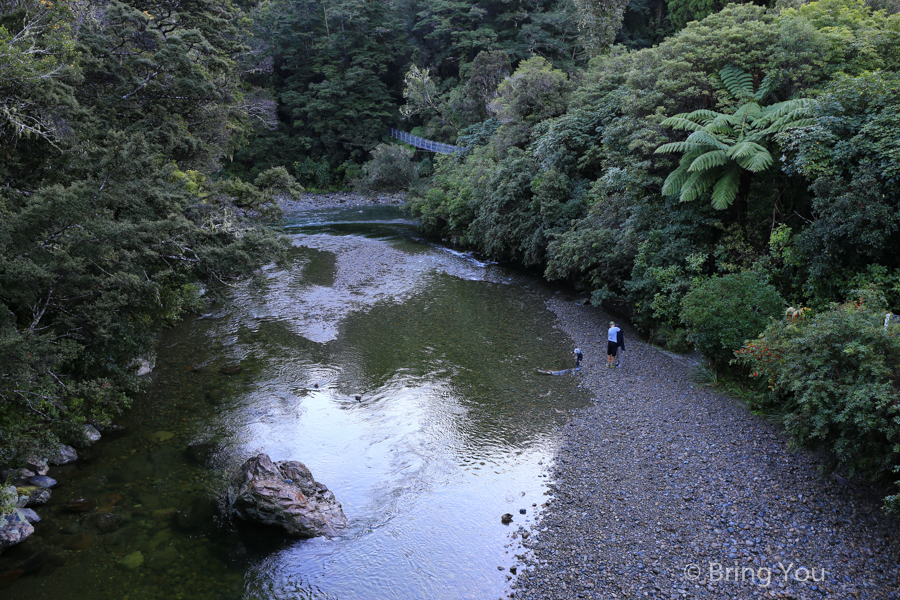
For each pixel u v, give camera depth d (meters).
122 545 8.41
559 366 15.34
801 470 9.80
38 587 7.53
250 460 9.55
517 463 10.71
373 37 59.50
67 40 10.98
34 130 9.92
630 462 10.50
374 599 7.49
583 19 35.28
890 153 11.41
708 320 13.08
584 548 8.30
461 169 34.81
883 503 8.59
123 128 14.95
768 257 14.38
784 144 13.52
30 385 8.77
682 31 18.80
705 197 16.34
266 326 18.44
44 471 10.18
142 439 11.55
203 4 19.41
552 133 24.88
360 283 23.91
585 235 19.62
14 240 8.86
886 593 7.06
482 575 7.88
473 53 54.94
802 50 16.03
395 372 14.98
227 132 22.89
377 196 52.81
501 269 26.95
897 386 8.14
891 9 19.61
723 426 11.55
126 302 10.66
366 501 9.64
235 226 14.02
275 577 7.88
